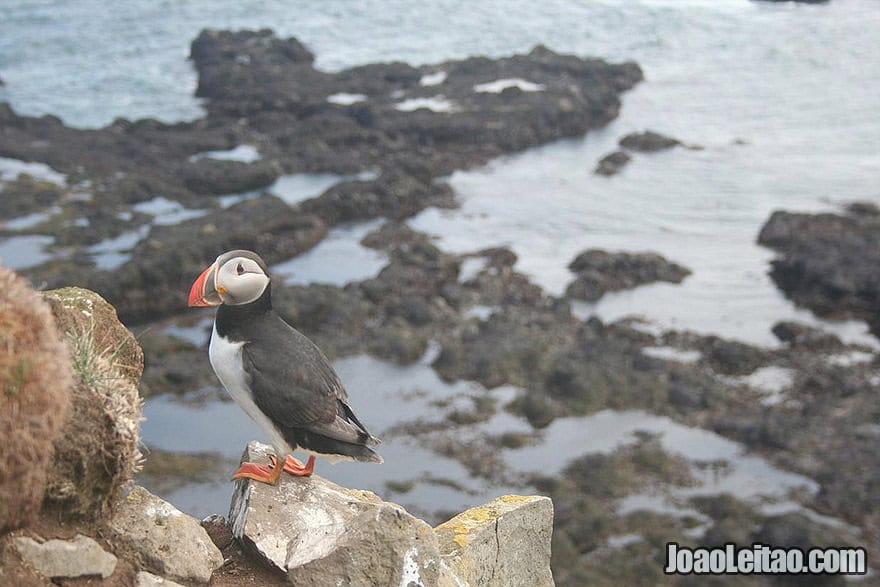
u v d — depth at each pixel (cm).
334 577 632
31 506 455
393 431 2444
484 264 3362
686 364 2752
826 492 2211
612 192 4094
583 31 6203
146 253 3247
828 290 3088
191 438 2406
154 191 3916
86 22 6397
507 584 834
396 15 6512
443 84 5162
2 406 427
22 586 526
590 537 2080
